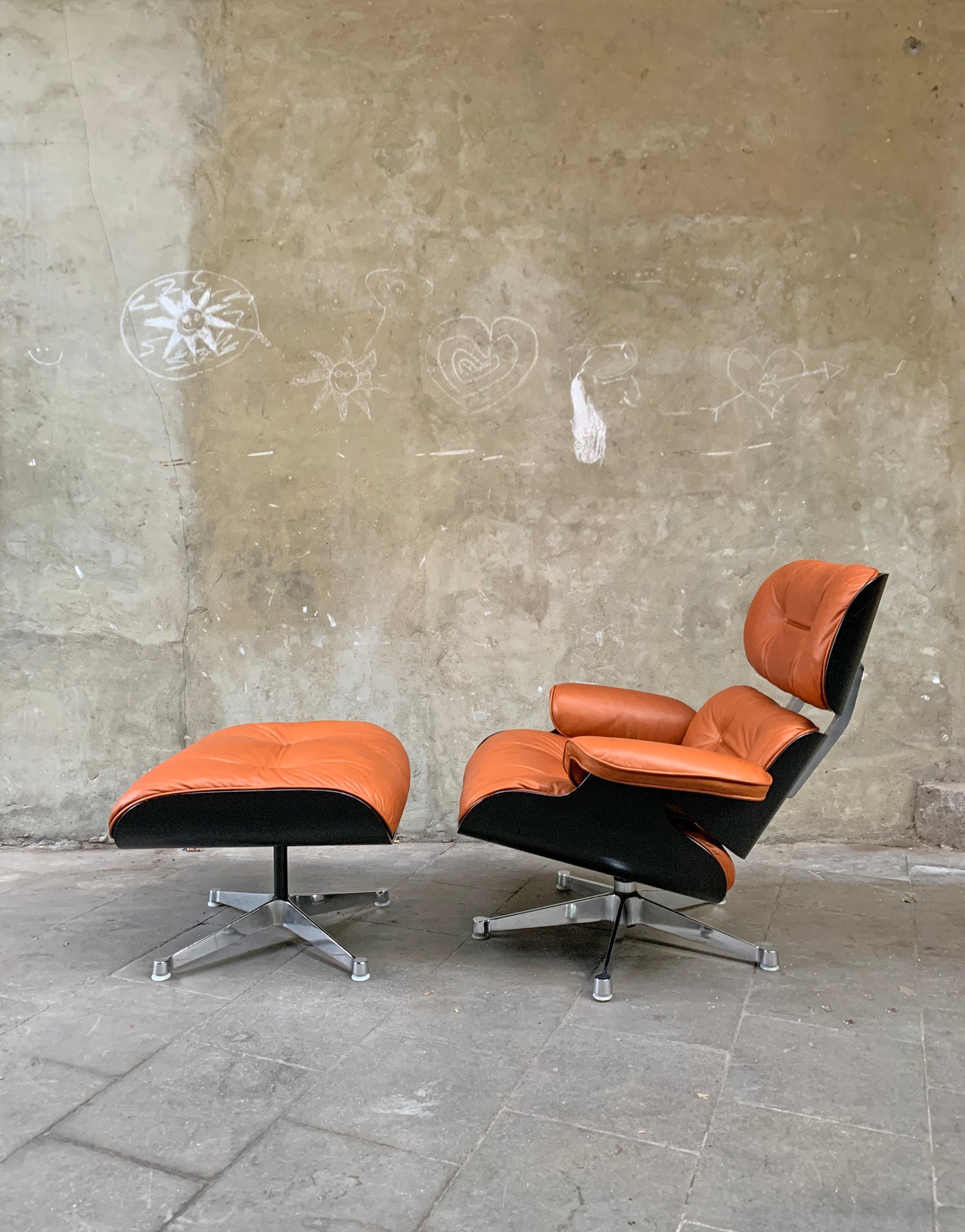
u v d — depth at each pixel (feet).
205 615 11.51
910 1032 6.91
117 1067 6.34
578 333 11.29
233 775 7.39
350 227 11.22
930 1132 5.65
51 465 11.34
